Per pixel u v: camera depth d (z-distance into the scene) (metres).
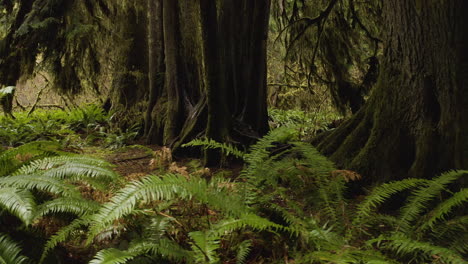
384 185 3.31
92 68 10.53
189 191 2.56
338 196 3.41
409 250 2.44
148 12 9.30
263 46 7.25
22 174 3.03
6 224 2.71
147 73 9.88
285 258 2.76
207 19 6.30
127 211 2.38
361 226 3.16
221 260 2.78
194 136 7.23
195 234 2.36
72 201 2.69
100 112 10.06
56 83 10.27
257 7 7.03
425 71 4.20
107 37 10.27
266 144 3.69
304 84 11.58
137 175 3.51
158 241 2.63
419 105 4.26
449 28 3.96
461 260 2.27
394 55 4.52
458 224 2.92
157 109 8.70
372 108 4.84
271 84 11.93
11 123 9.38
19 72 9.30
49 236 2.81
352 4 8.44
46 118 10.06
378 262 2.21
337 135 5.25
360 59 8.93
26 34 9.02
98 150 7.79
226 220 2.65
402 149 4.37
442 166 4.05
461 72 3.93
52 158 3.27
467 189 2.90
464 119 3.92
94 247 2.85
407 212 3.16
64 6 9.15
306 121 11.18
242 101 7.33
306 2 8.82
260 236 3.02
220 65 6.55
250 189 3.35
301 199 3.96
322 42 8.77
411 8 4.17
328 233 2.81
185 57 8.45
